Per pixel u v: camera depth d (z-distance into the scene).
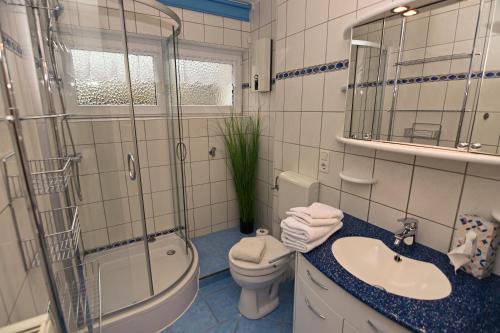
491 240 0.91
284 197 1.86
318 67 1.59
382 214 1.33
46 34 1.30
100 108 1.68
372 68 1.23
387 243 1.20
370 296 0.86
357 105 1.33
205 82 2.64
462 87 0.91
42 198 1.25
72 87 1.49
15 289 0.96
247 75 2.68
